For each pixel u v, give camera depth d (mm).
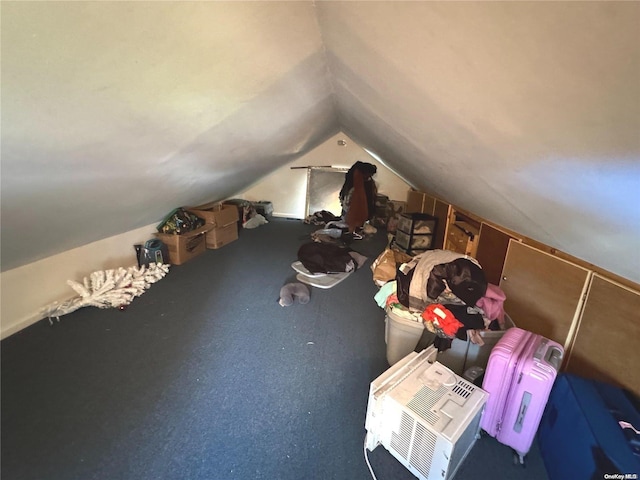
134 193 2012
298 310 2514
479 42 607
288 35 1044
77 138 1016
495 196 1567
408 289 1793
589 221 1051
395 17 713
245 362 1921
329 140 5109
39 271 2236
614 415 1172
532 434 1336
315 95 1901
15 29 551
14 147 893
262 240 4176
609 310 1437
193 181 2557
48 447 1375
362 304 2635
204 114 1335
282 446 1425
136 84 894
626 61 430
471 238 2725
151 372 1814
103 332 2152
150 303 2541
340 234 4254
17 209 1313
